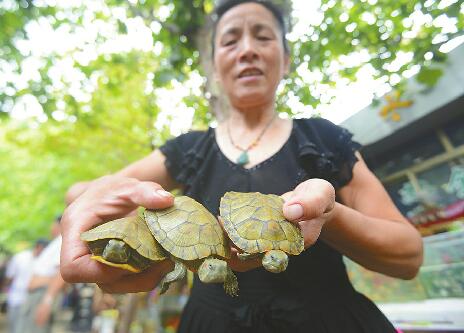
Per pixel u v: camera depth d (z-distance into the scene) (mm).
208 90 715
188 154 409
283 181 354
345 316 321
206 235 328
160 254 320
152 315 1598
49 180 2721
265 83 390
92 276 292
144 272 322
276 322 315
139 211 389
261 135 395
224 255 322
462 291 604
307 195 263
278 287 323
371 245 312
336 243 322
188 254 312
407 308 623
